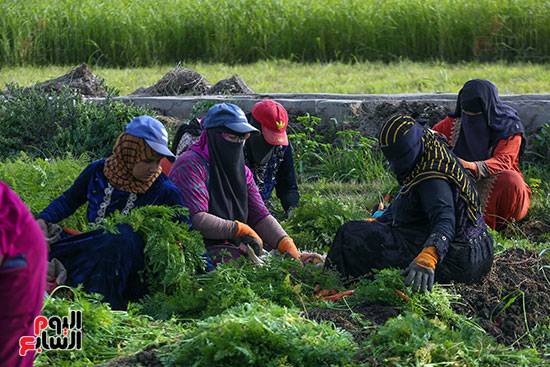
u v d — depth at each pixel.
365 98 17.50
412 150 7.61
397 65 27.12
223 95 18.25
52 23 30.14
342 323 7.07
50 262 7.73
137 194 8.05
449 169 7.67
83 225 8.27
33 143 15.66
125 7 31.86
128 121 15.48
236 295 7.33
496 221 11.24
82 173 8.11
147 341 6.73
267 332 6.26
